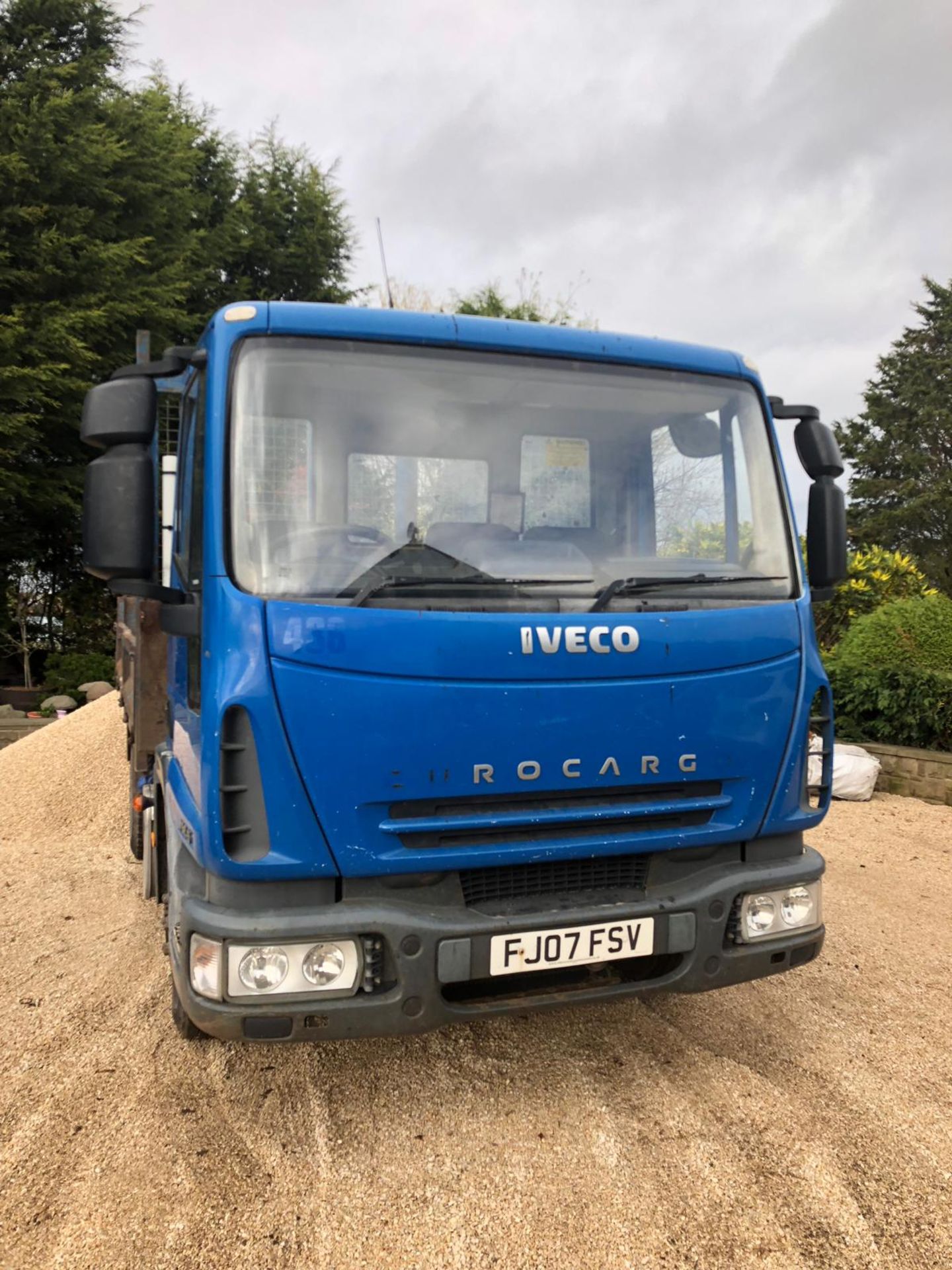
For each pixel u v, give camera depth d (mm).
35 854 6469
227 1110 3221
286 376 2982
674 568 3342
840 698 8703
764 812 3232
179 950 2854
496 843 2885
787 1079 3455
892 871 6062
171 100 20938
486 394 3227
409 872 2779
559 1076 3465
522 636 2877
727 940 3143
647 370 3477
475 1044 3695
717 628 3150
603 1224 2656
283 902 2727
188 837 3008
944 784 7777
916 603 8828
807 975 4406
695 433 3504
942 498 40438
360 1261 2508
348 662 2719
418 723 2768
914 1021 3938
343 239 23406
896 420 44781
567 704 2920
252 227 21906
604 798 3035
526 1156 2967
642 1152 2990
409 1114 3205
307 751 2688
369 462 3035
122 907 5328
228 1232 2611
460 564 3045
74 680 16797
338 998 2676
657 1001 4102
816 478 3721
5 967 4438
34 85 15102
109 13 16516
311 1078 3438
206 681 2762
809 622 3408
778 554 3484
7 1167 2871
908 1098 3330
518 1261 2514
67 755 8586
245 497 2854
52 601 18500
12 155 14156
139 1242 2562
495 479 3213
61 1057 3559
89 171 15312
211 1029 2646
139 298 15977
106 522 2826
